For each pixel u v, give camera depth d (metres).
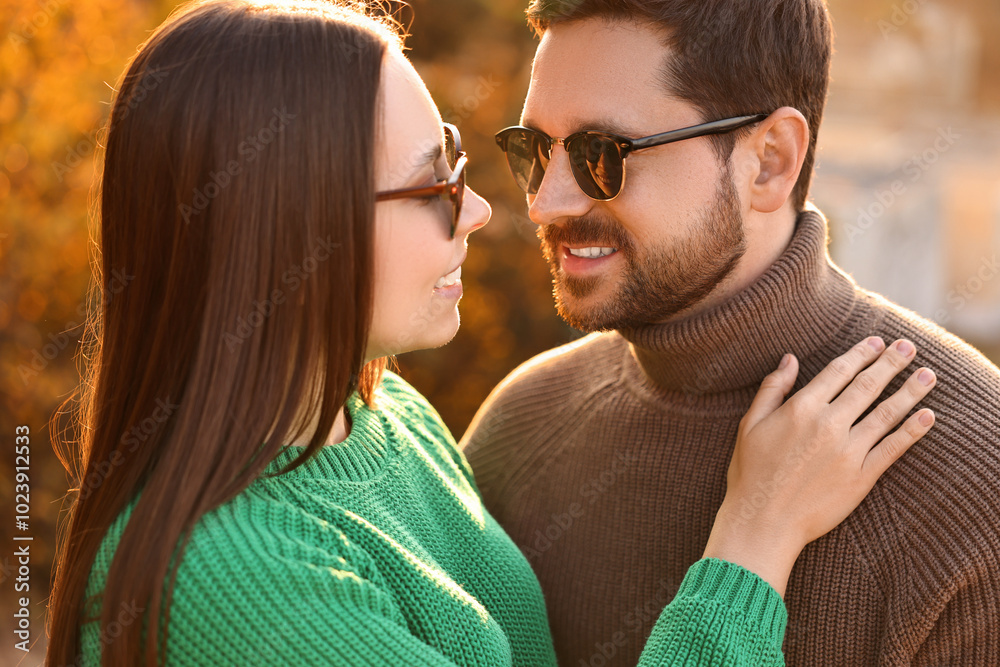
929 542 1.20
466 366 4.54
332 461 1.20
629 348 1.60
